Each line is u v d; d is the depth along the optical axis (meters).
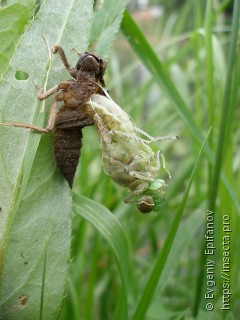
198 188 0.13
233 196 0.10
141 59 0.10
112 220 0.08
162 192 0.08
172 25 0.19
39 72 0.08
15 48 0.07
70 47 0.08
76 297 0.10
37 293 0.08
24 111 0.07
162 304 0.10
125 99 0.16
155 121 0.16
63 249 0.08
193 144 0.13
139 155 0.08
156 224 0.13
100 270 0.12
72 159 0.08
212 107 0.11
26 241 0.08
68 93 0.08
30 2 0.07
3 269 0.07
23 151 0.07
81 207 0.09
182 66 0.19
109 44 0.09
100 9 0.09
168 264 0.10
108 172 0.08
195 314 0.10
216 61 0.11
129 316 0.10
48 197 0.08
